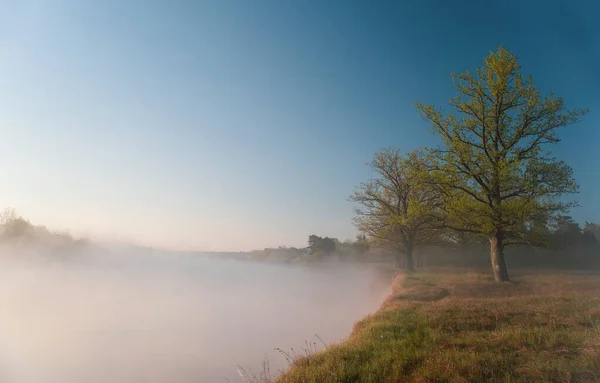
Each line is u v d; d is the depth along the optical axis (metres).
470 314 12.14
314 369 8.26
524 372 6.68
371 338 10.30
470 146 23.89
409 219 28.73
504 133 23.20
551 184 22.12
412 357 8.15
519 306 13.17
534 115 22.50
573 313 11.30
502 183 23.03
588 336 8.42
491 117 23.50
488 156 23.45
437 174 24.08
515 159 21.89
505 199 25.25
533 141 22.92
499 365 7.13
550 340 8.34
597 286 18.55
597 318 10.38
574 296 15.17
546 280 23.30
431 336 9.70
